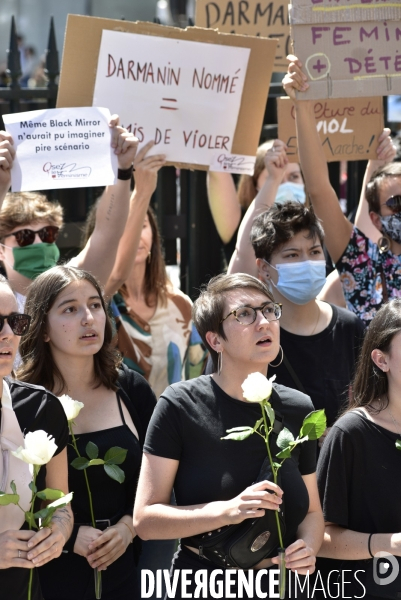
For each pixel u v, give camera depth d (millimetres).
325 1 4520
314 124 4727
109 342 3865
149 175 4699
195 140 4816
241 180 6117
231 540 3049
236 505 2943
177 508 3094
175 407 3240
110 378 3824
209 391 3291
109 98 4652
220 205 5840
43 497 2814
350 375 4180
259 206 4867
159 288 5039
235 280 3342
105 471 3502
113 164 4238
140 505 3178
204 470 3166
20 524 2904
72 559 3537
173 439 3209
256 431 3059
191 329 5184
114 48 4605
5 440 2908
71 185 4223
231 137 4863
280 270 4172
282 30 5504
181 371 5066
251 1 5477
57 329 3668
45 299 3686
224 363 3301
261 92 4844
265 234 4207
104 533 3480
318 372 4148
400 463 3271
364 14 4520
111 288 4664
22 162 4215
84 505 3605
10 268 4617
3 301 2928
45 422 3045
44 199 4691
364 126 5184
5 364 2910
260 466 3166
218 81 4785
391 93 4551
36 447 2725
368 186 4750
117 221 4348
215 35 4727
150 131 4734
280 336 4188
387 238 4758
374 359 3369
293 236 4156
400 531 3248
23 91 6090
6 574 2900
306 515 3279
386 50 4543
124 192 4324
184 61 4719
